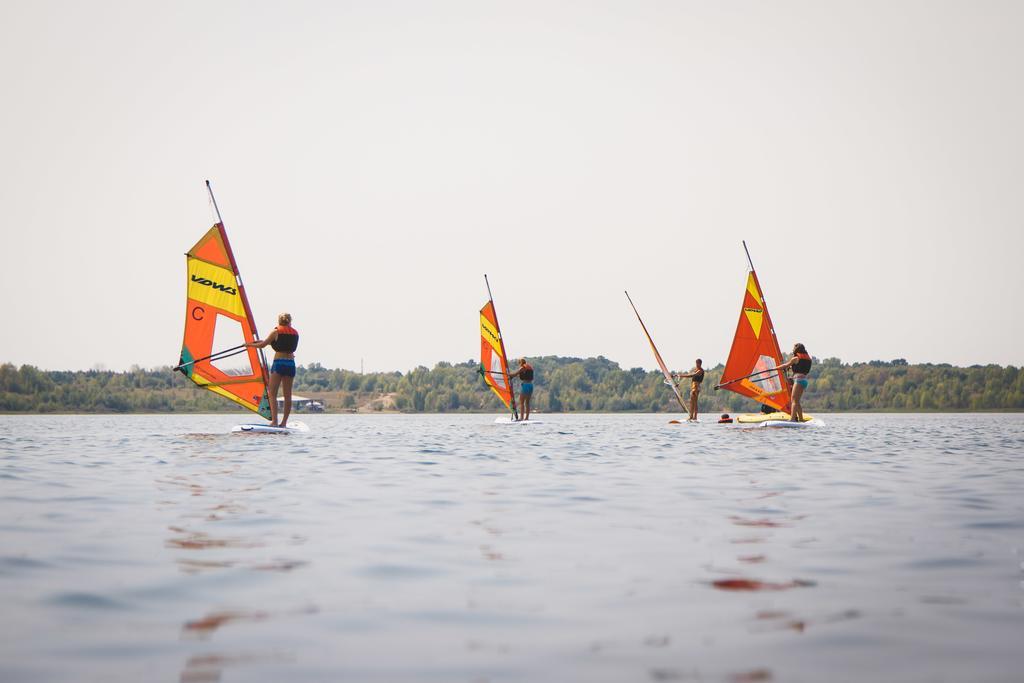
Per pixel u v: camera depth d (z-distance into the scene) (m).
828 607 9.25
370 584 10.20
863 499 17.80
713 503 17.14
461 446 35.31
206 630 8.38
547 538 13.16
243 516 15.04
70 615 8.84
